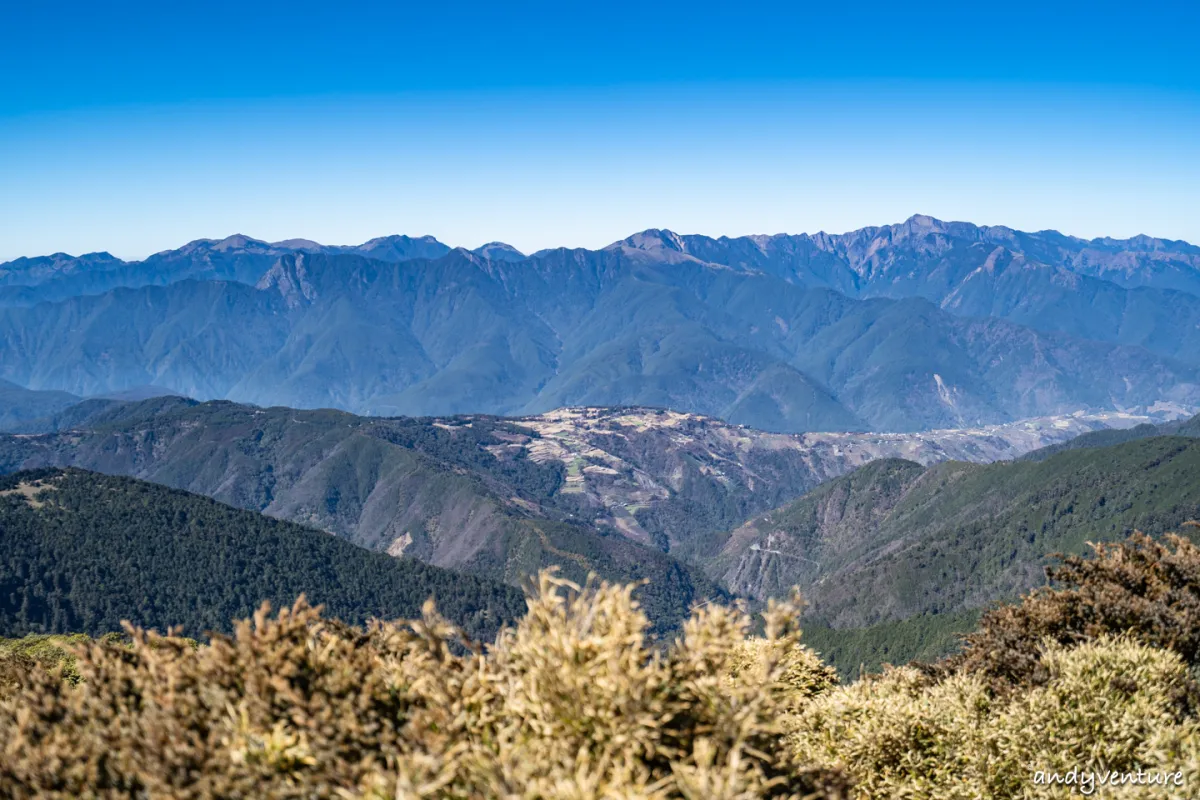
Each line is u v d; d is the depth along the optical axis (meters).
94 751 6.37
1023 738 12.04
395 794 5.89
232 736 6.61
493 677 7.30
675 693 7.10
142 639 7.71
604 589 7.35
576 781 6.10
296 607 7.80
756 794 6.60
